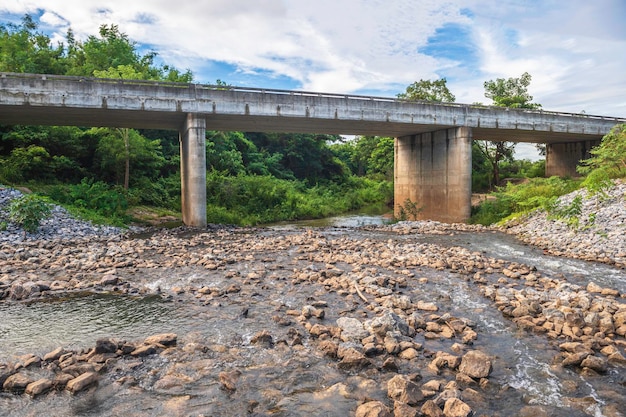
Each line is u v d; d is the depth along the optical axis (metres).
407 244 19.31
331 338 7.91
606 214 20.55
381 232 25.64
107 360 6.92
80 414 5.49
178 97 25.08
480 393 6.02
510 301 10.09
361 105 29.12
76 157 38.31
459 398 5.78
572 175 45.47
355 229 27.56
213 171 46.16
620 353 7.07
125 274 13.11
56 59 45.12
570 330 8.13
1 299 10.64
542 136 39.97
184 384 6.29
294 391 6.11
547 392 6.09
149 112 25.22
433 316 8.89
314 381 6.39
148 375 6.55
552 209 23.78
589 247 17.44
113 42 53.75
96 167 39.12
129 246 17.95
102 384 6.24
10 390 6.06
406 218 38.47
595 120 37.75
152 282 12.20
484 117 32.97
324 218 44.50
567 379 6.46
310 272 12.96
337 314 9.29
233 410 5.62
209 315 9.34
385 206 59.03
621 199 21.75
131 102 24.06
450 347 7.59
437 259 15.16
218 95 25.86
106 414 5.50
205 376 6.54
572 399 5.88
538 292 10.80
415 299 10.51
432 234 24.30
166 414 5.51
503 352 7.43
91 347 7.63
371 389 6.13
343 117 28.67
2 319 9.20
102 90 23.48
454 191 33.12
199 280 12.35
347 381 6.38
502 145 51.91
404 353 7.20
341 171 74.12
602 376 6.52
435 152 35.31
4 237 19.39
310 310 9.23
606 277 12.87
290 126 32.34
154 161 42.72
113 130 37.06
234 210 40.38
